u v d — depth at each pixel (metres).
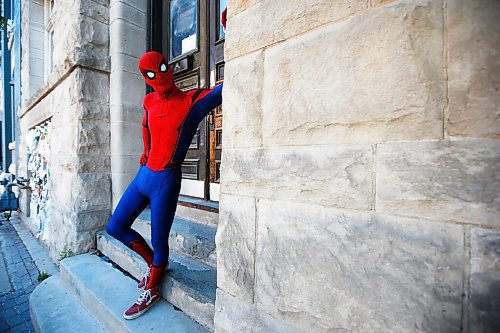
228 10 1.18
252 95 1.08
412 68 0.70
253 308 1.07
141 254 1.93
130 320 1.71
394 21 0.72
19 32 7.34
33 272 3.42
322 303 0.87
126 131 3.24
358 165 0.80
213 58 2.83
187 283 1.79
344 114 0.82
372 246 0.77
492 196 0.60
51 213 3.88
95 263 2.71
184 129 1.68
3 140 10.25
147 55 1.57
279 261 0.99
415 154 0.70
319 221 0.88
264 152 1.04
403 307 0.71
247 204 1.10
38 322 2.08
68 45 3.27
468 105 0.63
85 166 3.05
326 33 0.86
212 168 2.88
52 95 3.89
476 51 0.62
